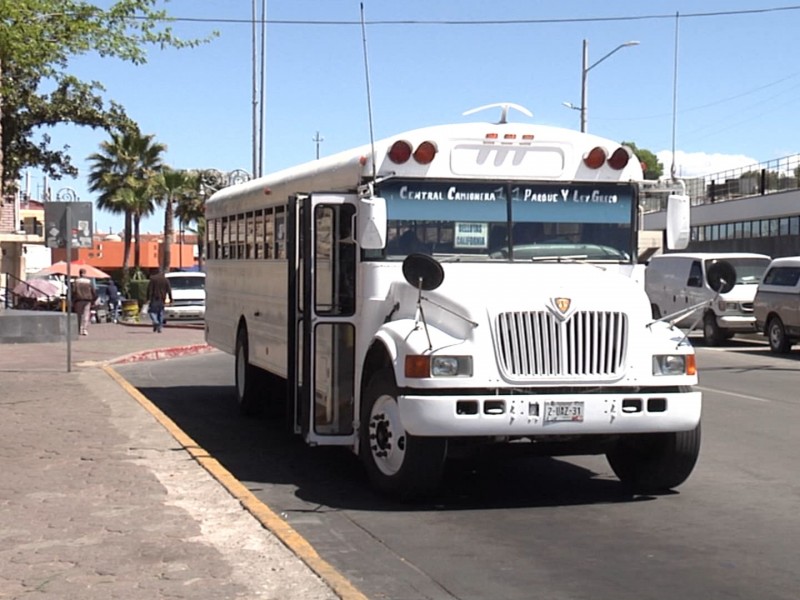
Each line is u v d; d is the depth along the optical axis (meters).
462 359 7.86
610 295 8.18
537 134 9.23
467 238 9.10
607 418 7.98
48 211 18.53
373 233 8.49
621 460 9.26
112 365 21.52
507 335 7.93
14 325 26.31
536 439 8.22
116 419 12.20
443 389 7.86
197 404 15.27
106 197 59.38
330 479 9.66
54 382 16.34
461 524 7.89
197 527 7.24
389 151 8.90
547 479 9.62
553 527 7.81
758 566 6.78
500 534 7.60
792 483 9.45
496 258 9.13
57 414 12.62
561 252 9.25
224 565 6.34
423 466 8.16
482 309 7.95
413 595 6.16
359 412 9.04
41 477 8.91
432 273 7.89
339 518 8.09
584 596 6.16
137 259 65.81
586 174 9.33
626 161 9.36
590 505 8.55
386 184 8.98
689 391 8.32
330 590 5.88
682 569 6.71
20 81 24.77
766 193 44.97
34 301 38.59
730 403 15.10
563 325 7.98
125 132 29.77
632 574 6.60
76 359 21.64
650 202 9.52
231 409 14.67
